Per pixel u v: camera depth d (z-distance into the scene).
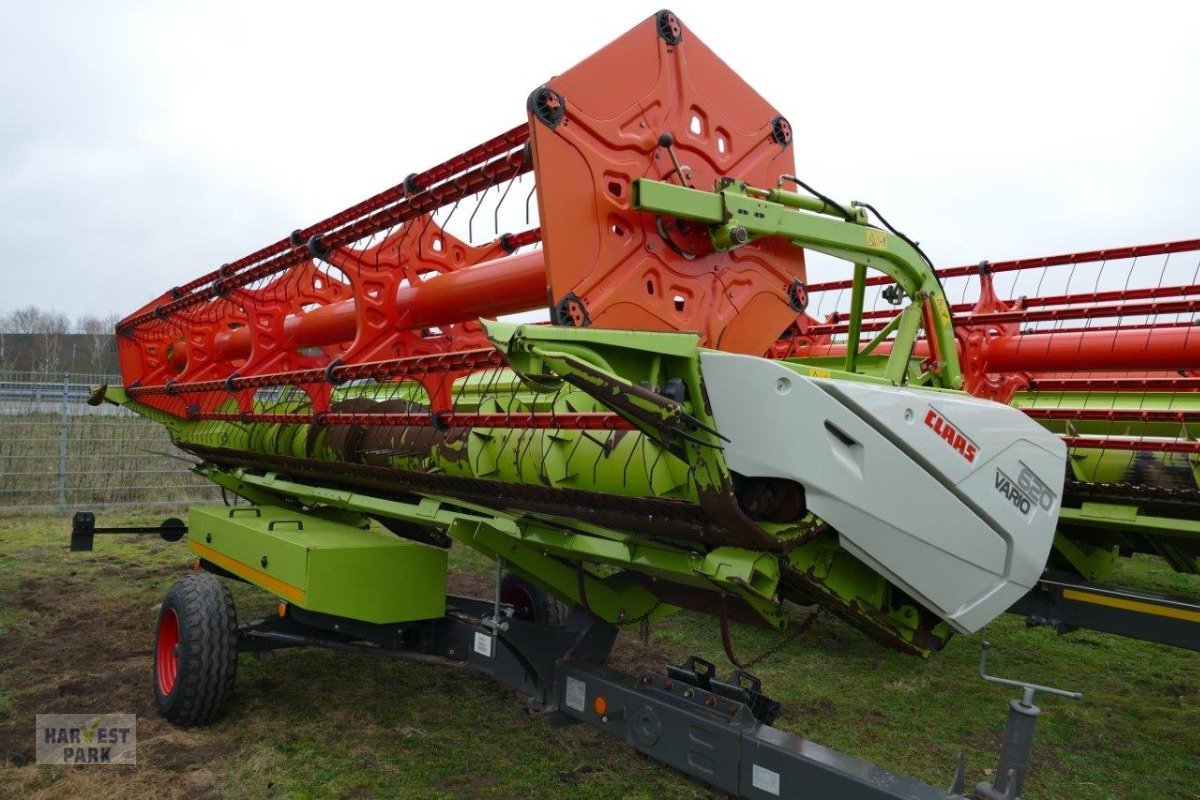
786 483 2.47
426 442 4.11
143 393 6.49
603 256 2.64
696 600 3.31
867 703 4.71
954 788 2.11
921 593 2.72
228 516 4.78
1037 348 5.46
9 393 11.68
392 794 3.48
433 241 4.25
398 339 4.04
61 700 4.46
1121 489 4.90
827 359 4.25
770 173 3.29
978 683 5.11
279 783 3.54
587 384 2.30
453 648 3.84
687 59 2.99
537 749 3.96
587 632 3.29
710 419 2.52
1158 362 5.09
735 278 3.05
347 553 3.63
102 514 10.96
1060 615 4.40
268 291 5.18
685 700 2.74
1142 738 4.33
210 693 3.98
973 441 2.80
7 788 3.46
